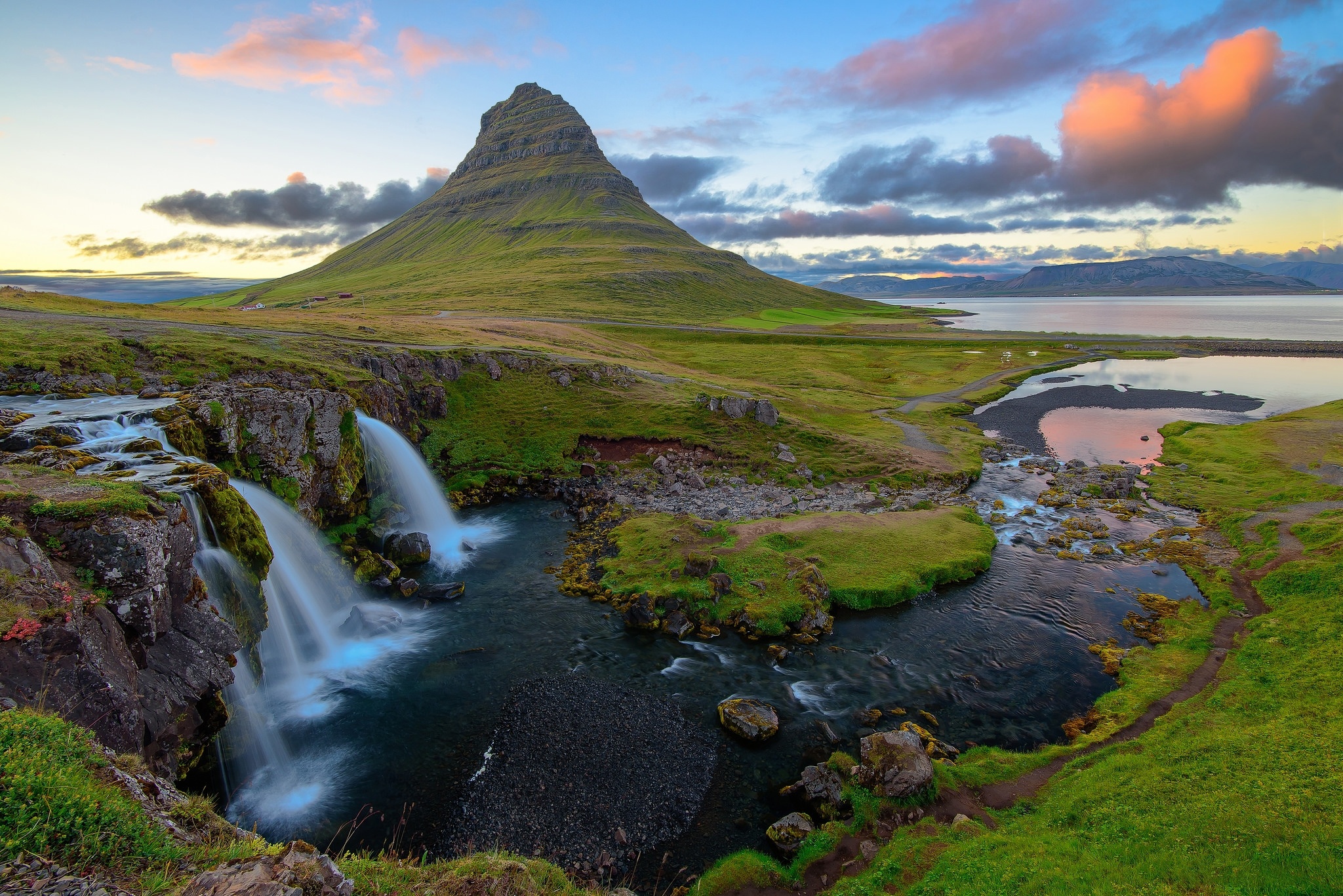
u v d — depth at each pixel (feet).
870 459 243.60
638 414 274.16
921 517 182.50
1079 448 282.15
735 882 70.74
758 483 225.15
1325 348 592.60
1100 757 88.58
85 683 59.06
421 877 53.31
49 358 158.51
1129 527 185.68
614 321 634.84
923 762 82.43
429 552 164.35
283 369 195.00
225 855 42.16
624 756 92.17
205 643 79.61
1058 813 76.18
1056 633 128.16
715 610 133.28
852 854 74.33
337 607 138.21
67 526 68.74
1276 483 208.54
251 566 103.76
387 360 243.40
